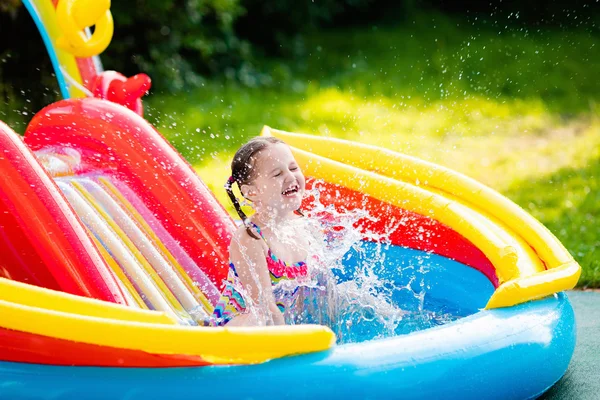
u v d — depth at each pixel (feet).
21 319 8.07
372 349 8.38
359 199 13.33
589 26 39.42
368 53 36.68
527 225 11.66
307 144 14.38
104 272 9.87
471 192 12.81
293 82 32.58
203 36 30.91
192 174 12.55
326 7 38.99
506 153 24.11
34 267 9.70
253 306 10.00
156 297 11.19
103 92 13.50
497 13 41.73
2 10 24.32
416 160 13.70
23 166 9.78
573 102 29.50
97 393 7.98
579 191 20.34
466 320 9.18
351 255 13.08
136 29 29.07
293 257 10.37
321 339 8.24
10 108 25.50
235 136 25.61
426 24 41.01
